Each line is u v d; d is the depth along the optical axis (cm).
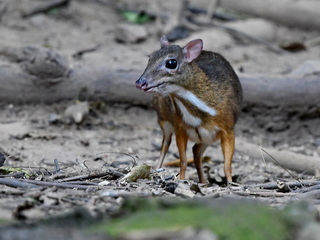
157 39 1736
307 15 1916
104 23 1811
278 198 875
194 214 652
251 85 1429
